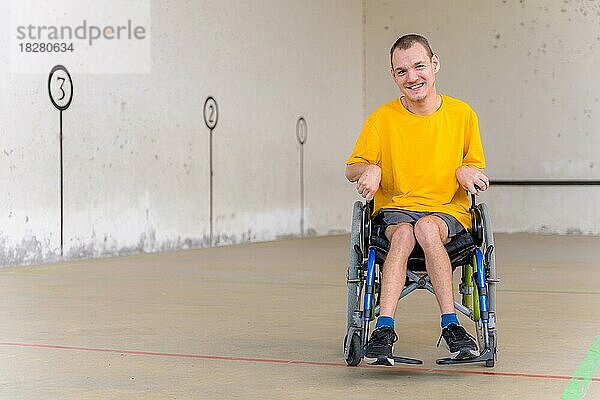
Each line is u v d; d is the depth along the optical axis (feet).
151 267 30.86
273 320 18.95
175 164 38.06
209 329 17.78
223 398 12.05
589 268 30.73
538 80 50.57
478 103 51.62
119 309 20.66
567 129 50.08
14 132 30.89
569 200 50.16
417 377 13.29
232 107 41.60
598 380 13.08
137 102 35.99
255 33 43.27
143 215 36.40
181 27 38.32
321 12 48.83
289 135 46.03
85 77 33.63
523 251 38.24
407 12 52.49
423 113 14.42
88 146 33.76
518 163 50.98
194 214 39.24
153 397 12.12
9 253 30.81
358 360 14.07
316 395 12.18
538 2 50.49
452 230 13.70
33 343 16.25
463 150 14.56
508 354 15.06
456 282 25.75
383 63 52.85
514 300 22.17
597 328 17.83
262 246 40.70
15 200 30.96
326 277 27.78
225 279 27.17
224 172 41.11
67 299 22.44
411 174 14.40
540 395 12.14
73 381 13.12
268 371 13.76
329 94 49.65
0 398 12.12
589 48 49.70
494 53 51.29
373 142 14.56
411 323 18.35
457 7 51.83
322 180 48.93
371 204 14.55
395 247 13.38
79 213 33.45
